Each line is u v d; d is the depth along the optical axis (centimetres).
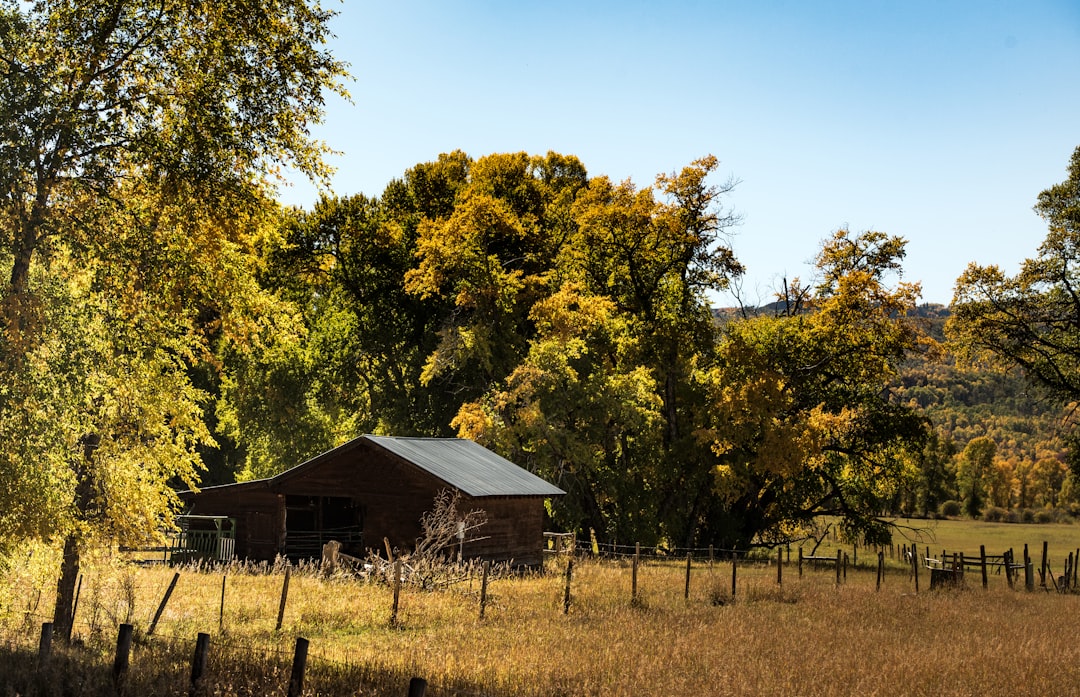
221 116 1820
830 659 1616
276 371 5856
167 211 1861
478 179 6706
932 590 3212
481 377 5781
